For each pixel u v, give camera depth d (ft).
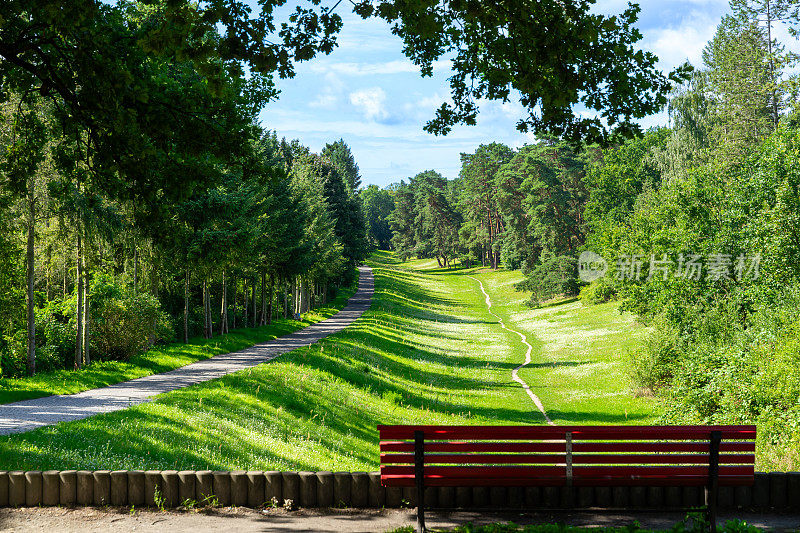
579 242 319.88
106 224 99.60
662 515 30.50
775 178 100.94
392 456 29.89
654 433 29.63
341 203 335.06
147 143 41.24
